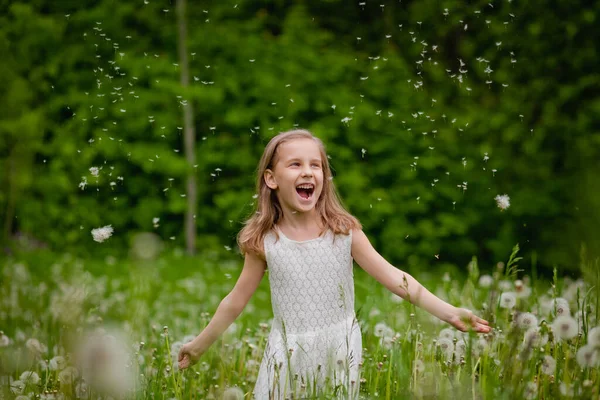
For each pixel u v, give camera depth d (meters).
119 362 2.51
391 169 13.54
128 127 13.54
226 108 14.12
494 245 13.10
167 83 13.37
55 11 14.12
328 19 14.87
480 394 2.57
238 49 14.30
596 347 2.61
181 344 3.92
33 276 9.37
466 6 12.88
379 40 14.50
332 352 2.93
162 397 3.21
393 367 3.21
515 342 2.68
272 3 15.57
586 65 13.03
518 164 13.37
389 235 13.33
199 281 10.16
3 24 13.70
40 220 13.69
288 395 2.93
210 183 14.38
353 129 13.55
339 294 3.28
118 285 9.20
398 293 3.20
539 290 4.35
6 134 13.16
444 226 13.21
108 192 13.73
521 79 13.22
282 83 13.95
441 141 13.56
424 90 13.79
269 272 3.31
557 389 2.70
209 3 14.45
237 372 3.86
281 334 2.99
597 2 12.68
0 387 3.21
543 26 12.88
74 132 13.72
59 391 3.07
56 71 13.77
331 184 3.38
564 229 12.79
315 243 3.27
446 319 3.07
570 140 13.23
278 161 3.26
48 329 4.67
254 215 3.39
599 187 12.53
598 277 3.21
